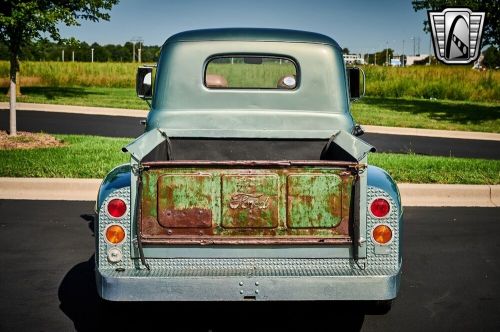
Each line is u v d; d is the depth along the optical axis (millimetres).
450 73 34688
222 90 5219
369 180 3789
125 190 3689
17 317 4480
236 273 3646
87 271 5508
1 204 7867
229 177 3609
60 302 4789
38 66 37781
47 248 6168
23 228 6844
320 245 3666
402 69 36000
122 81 37500
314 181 3617
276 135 4777
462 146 14461
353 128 5277
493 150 13797
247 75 5395
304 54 5234
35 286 5125
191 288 3613
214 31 5332
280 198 3621
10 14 13469
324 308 4738
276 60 5363
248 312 4668
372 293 3646
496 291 5129
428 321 4480
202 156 4875
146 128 5270
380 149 13461
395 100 30484
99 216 3701
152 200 3617
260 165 3598
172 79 5238
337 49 5301
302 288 3627
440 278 5441
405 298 4953
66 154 10422
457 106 26734
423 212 7840
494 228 7113
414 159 10719
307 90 5234
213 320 4508
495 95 32156
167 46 5297
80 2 18047
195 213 3625
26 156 10133
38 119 18000
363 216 3660
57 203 7957
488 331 4305
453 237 6738
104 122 17625
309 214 3629
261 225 3631
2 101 22984
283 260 3693
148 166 3594
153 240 3621
